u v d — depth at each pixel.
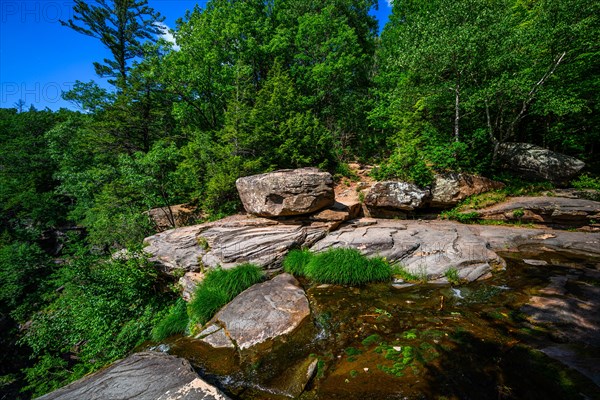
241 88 16.36
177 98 18.48
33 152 27.25
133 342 7.07
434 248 7.24
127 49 20.94
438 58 11.84
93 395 2.94
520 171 12.72
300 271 6.98
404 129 14.34
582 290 4.93
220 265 7.39
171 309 7.44
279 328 4.65
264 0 23.03
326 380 3.38
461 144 11.76
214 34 17.73
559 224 9.24
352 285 6.18
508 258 6.98
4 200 23.69
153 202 12.80
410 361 3.50
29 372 8.95
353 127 21.77
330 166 16.89
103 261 9.45
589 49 11.38
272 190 8.35
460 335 3.96
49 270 19.25
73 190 15.88
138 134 17.00
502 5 12.82
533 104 12.30
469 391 2.89
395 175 11.75
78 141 17.31
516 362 3.26
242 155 13.58
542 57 12.12
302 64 22.02
